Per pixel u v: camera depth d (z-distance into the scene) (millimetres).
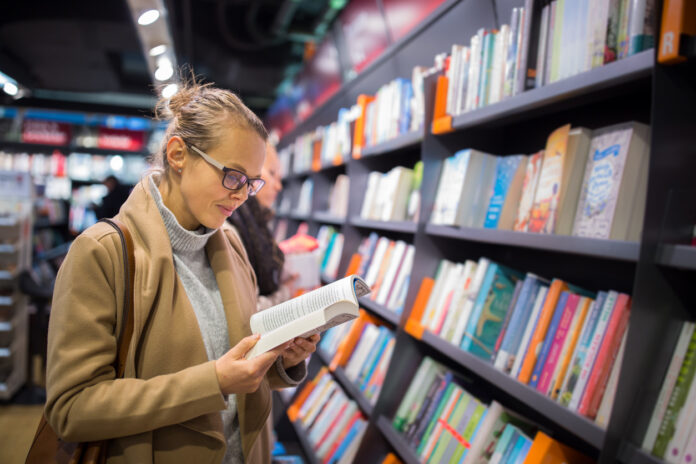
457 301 1759
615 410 1004
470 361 1535
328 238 3768
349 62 4734
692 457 933
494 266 1606
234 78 8133
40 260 6277
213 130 1022
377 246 2730
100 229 1038
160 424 971
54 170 10875
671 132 1004
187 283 1151
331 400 2758
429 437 1745
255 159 1067
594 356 1163
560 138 1377
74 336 946
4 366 4207
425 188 1983
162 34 3592
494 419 1451
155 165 1186
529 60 1449
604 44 1206
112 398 937
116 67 7988
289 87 7727
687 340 1014
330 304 986
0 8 5859
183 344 1060
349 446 2303
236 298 1199
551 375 1277
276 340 997
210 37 6973
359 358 2494
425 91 1958
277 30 5953
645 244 987
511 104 1461
